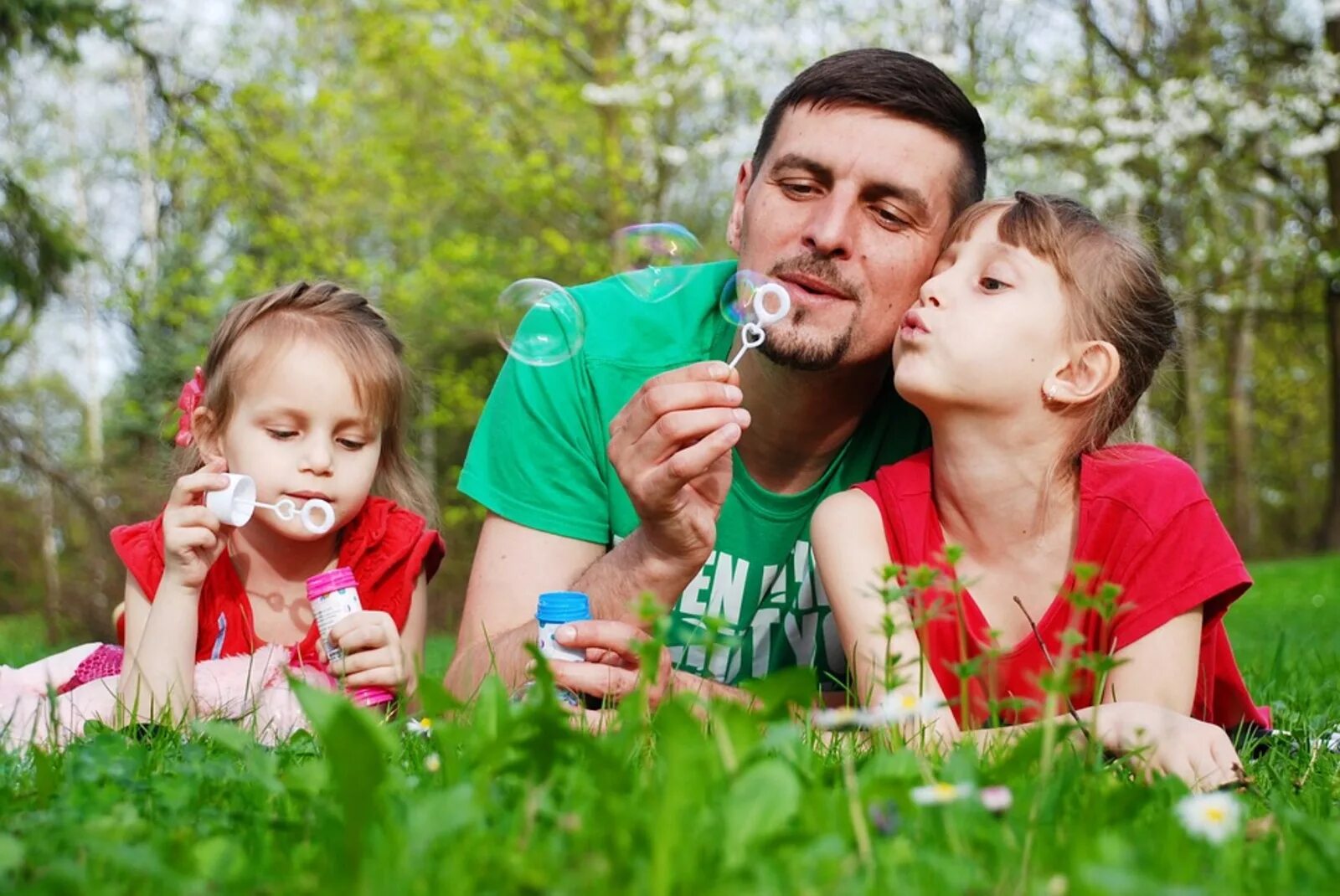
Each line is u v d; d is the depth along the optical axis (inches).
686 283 88.5
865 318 78.9
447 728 45.7
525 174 409.7
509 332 83.8
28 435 356.5
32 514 450.3
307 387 87.3
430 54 397.1
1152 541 70.9
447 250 407.5
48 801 45.6
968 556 76.5
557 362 82.9
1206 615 73.0
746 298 79.4
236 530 89.4
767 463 86.0
